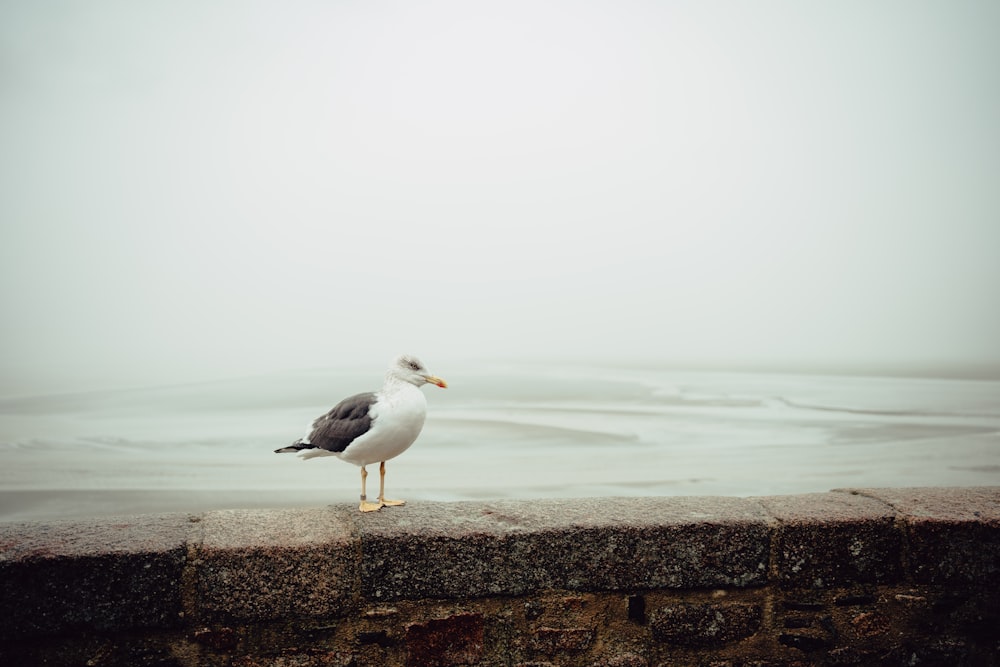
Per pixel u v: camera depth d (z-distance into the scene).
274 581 3.93
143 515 4.34
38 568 3.72
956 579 4.36
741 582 4.28
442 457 16.84
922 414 23.95
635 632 4.25
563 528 4.18
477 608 4.14
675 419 22.45
